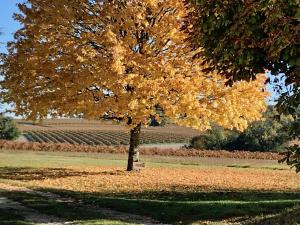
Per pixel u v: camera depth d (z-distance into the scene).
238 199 16.12
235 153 44.53
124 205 14.10
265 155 43.84
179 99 20.19
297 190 18.97
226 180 21.97
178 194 17.38
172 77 19.95
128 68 20.44
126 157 42.59
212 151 45.91
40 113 22.44
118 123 25.14
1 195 15.90
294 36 8.22
